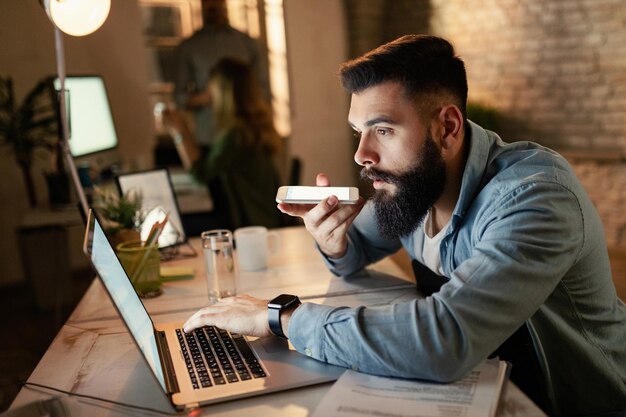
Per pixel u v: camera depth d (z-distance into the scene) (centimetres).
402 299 137
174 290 151
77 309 141
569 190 109
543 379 115
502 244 101
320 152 508
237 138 286
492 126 439
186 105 418
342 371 100
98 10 166
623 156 381
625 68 376
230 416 89
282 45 473
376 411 86
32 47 374
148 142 421
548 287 101
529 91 426
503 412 87
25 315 329
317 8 486
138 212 170
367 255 156
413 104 110
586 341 117
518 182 110
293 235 202
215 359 107
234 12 459
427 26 478
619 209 389
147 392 97
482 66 448
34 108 366
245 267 163
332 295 141
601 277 117
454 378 93
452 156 118
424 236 138
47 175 313
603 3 379
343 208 138
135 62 410
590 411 120
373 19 502
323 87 501
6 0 363
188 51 418
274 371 101
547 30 409
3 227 371
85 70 392
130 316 97
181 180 335
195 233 255
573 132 408
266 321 112
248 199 268
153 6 429
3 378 246
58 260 329
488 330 96
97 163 341
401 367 94
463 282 98
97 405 94
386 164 114
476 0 443
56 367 108
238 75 296
